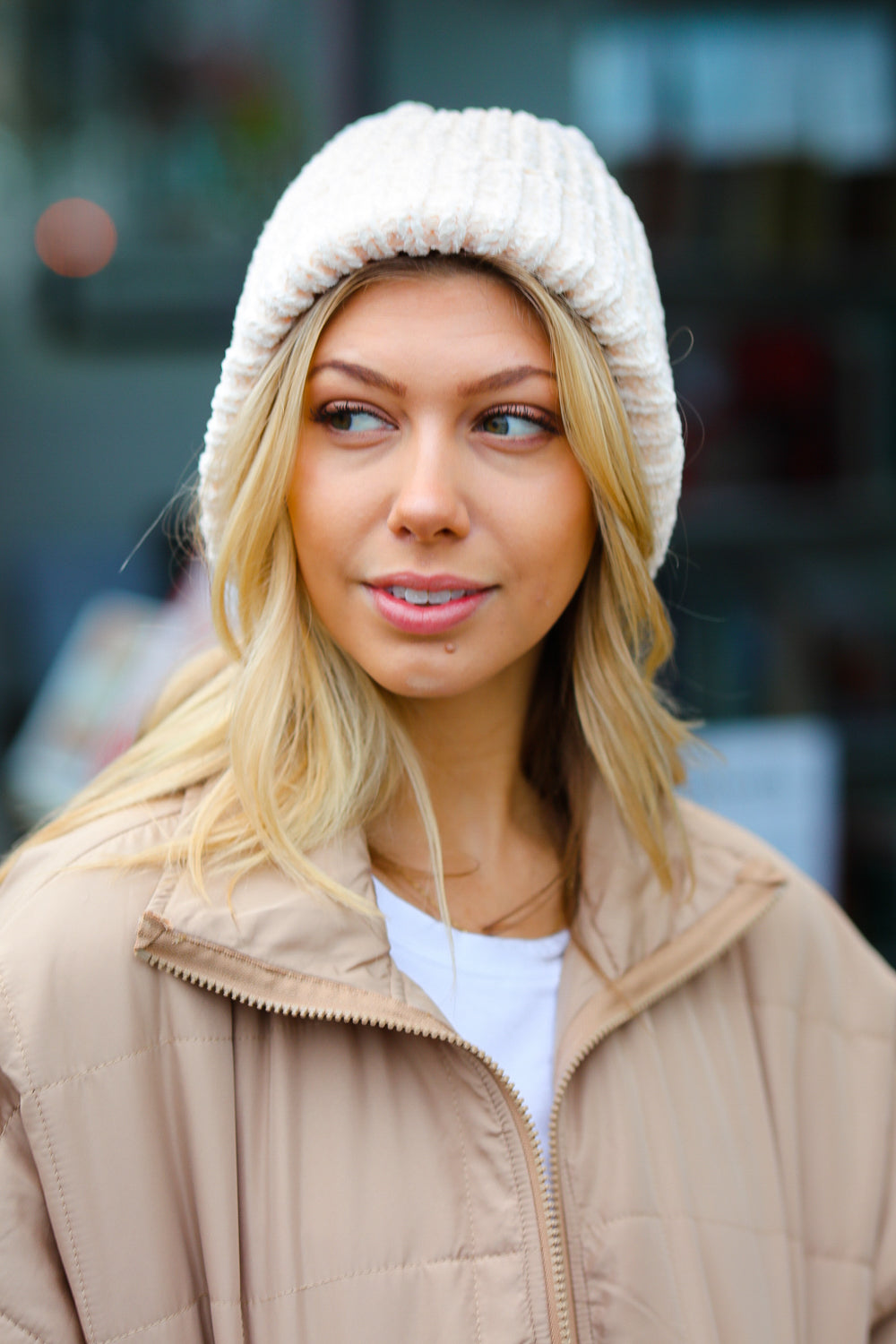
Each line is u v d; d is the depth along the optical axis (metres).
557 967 1.09
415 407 0.92
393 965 0.96
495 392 0.93
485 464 0.95
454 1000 1.03
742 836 1.26
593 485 1.00
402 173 0.93
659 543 1.13
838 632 2.57
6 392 2.44
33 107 2.34
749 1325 1.02
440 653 0.96
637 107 2.39
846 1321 1.12
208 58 2.33
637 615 1.11
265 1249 0.90
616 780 1.12
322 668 1.04
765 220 2.44
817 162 2.45
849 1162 1.17
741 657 2.49
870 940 2.49
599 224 1.00
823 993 1.21
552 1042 1.05
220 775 1.05
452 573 0.93
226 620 1.04
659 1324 0.97
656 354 1.03
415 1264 0.92
